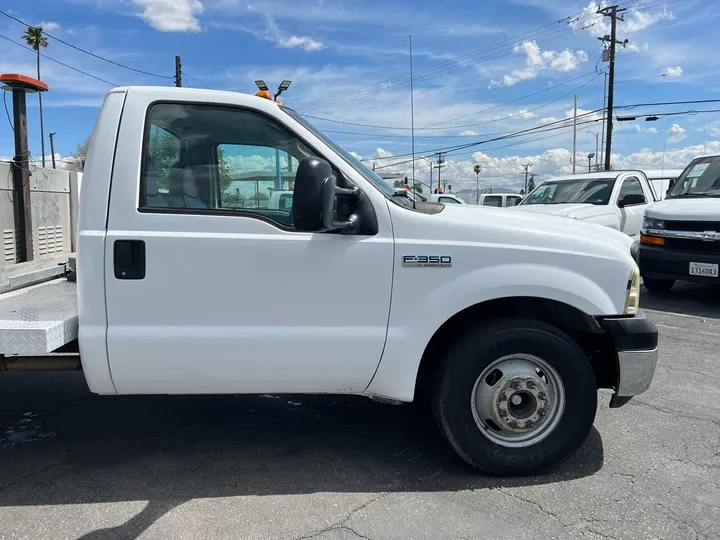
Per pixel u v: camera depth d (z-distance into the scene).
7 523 2.83
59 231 4.91
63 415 4.22
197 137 3.05
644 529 2.77
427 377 3.48
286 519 2.86
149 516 2.89
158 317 2.95
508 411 3.21
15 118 4.48
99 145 2.95
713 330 6.74
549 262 3.14
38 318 2.95
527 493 3.10
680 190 9.00
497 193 22.16
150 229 2.93
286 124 3.08
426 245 3.06
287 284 3.00
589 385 3.23
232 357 3.00
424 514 2.90
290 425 4.04
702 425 4.00
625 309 3.24
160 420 4.13
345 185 3.07
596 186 10.34
